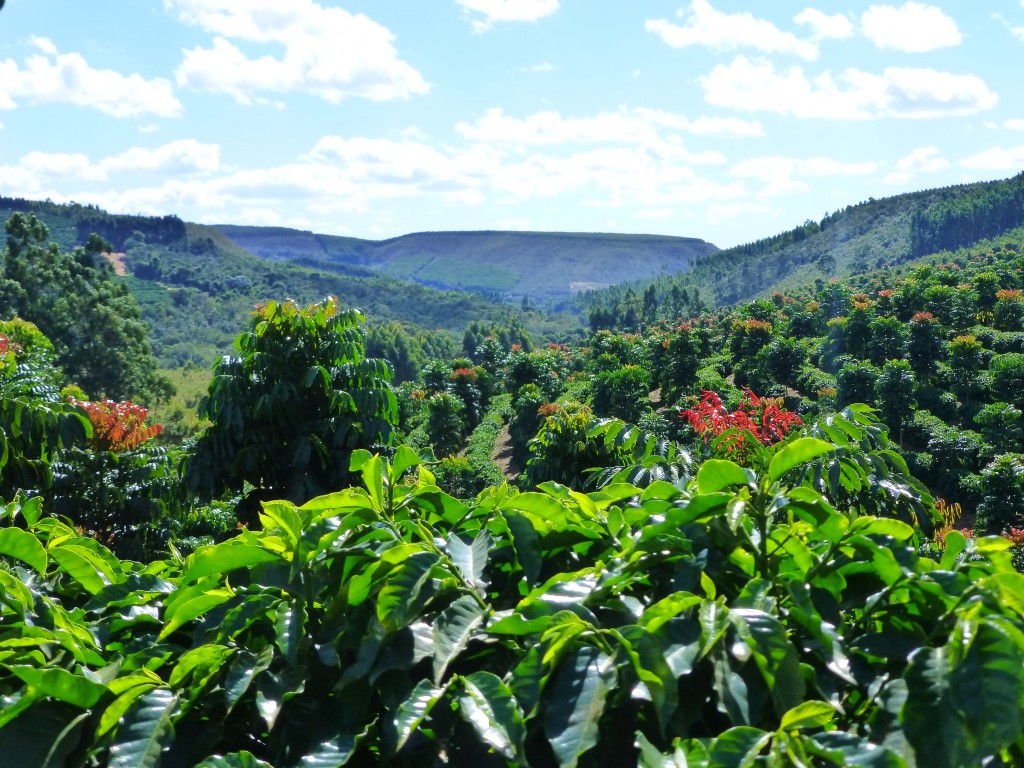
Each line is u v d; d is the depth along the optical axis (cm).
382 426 959
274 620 179
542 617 161
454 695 159
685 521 183
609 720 156
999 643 129
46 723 161
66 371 6738
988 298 6588
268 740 172
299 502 884
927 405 4712
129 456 1284
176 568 257
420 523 205
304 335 952
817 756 132
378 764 159
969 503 3416
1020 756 134
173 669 175
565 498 231
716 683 148
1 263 7150
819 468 331
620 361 6706
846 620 184
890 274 16575
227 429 944
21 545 224
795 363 5509
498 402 6731
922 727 130
